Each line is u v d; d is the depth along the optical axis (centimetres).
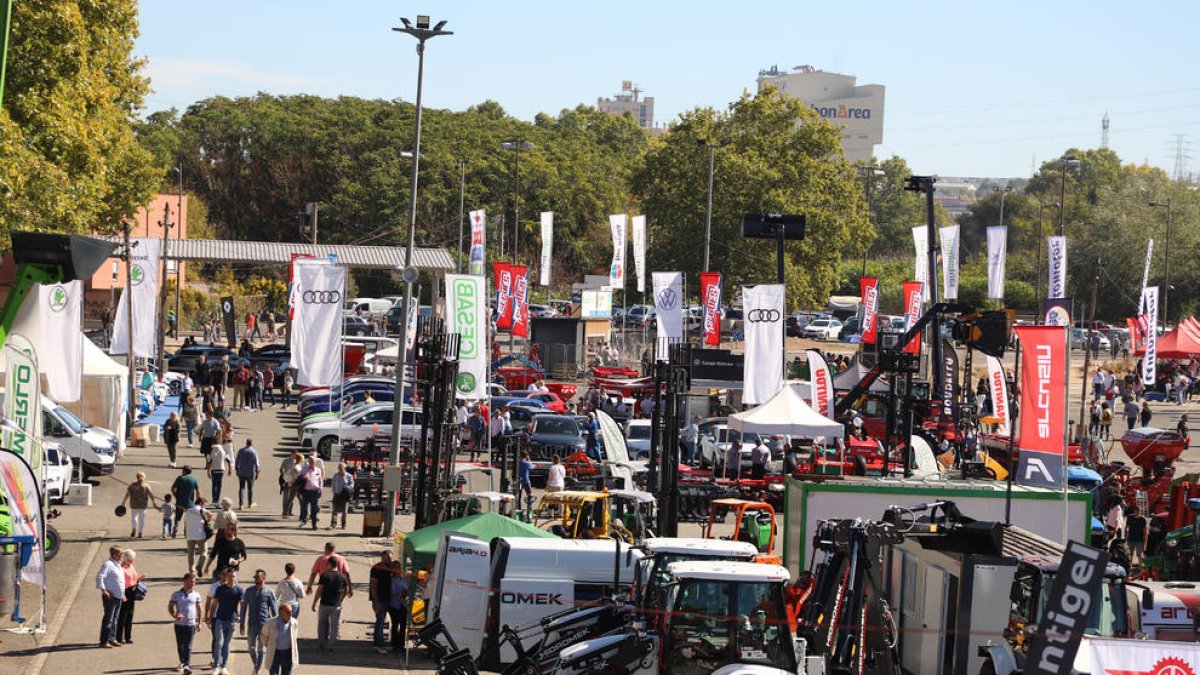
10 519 3058
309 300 4844
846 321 14238
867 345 8256
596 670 2636
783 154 11594
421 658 3162
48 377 4266
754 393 5244
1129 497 5134
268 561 4078
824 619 2738
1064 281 7431
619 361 9575
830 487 3416
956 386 5909
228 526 3425
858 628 2662
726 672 2356
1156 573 3994
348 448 5544
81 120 5669
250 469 4962
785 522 3600
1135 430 5800
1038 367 3528
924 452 4891
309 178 16500
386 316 12319
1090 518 3472
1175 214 15725
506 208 16225
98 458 5181
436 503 4225
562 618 2938
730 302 11625
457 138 16588
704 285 7150
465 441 6450
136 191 7475
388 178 15675
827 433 4997
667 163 11712
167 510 4300
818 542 2969
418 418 6141
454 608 3069
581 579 3083
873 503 3428
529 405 7012
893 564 2978
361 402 7162
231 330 9138
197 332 12706
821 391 5288
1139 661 1981
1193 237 15425
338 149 16500
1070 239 16300
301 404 7506
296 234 16475
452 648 3030
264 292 14500
